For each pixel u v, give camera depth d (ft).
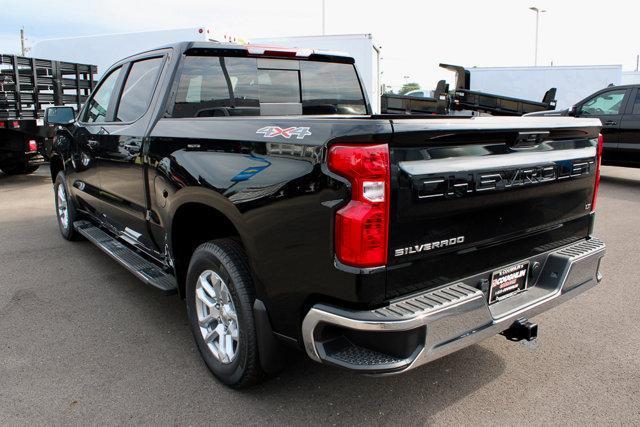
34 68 32.35
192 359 10.62
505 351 10.98
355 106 14.65
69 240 19.20
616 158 33.35
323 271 7.17
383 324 6.77
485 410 8.91
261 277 8.11
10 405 9.00
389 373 6.91
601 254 9.98
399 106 41.39
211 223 10.56
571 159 9.39
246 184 8.18
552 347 11.15
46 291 14.32
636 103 32.01
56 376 9.93
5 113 30.68
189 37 37.91
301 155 7.36
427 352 7.05
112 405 9.03
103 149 13.58
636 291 14.39
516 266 8.86
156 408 8.95
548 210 9.21
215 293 9.54
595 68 66.08
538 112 33.04
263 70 12.63
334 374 10.02
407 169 7.00
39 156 35.17
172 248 10.62
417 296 7.41
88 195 15.83
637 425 8.50
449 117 8.16
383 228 6.87
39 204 26.58
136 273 11.91
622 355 10.79
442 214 7.45
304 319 7.47
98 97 15.19
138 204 12.11
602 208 25.81
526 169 8.48
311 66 13.55
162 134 10.64
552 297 8.98
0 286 14.69
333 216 6.93
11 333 11.75
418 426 8.50
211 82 11.80
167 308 13.20
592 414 8.79
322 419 8.68
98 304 13.43
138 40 41.75
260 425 8.52
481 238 8.10
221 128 9.10
